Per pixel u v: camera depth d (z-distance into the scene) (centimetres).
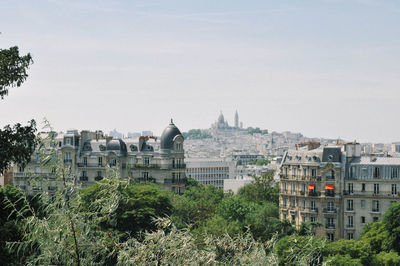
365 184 16850
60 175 4278
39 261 4156
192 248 4616
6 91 6638
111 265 4628
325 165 17288
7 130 6606
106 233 4462
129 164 19312
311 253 5244
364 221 16862
